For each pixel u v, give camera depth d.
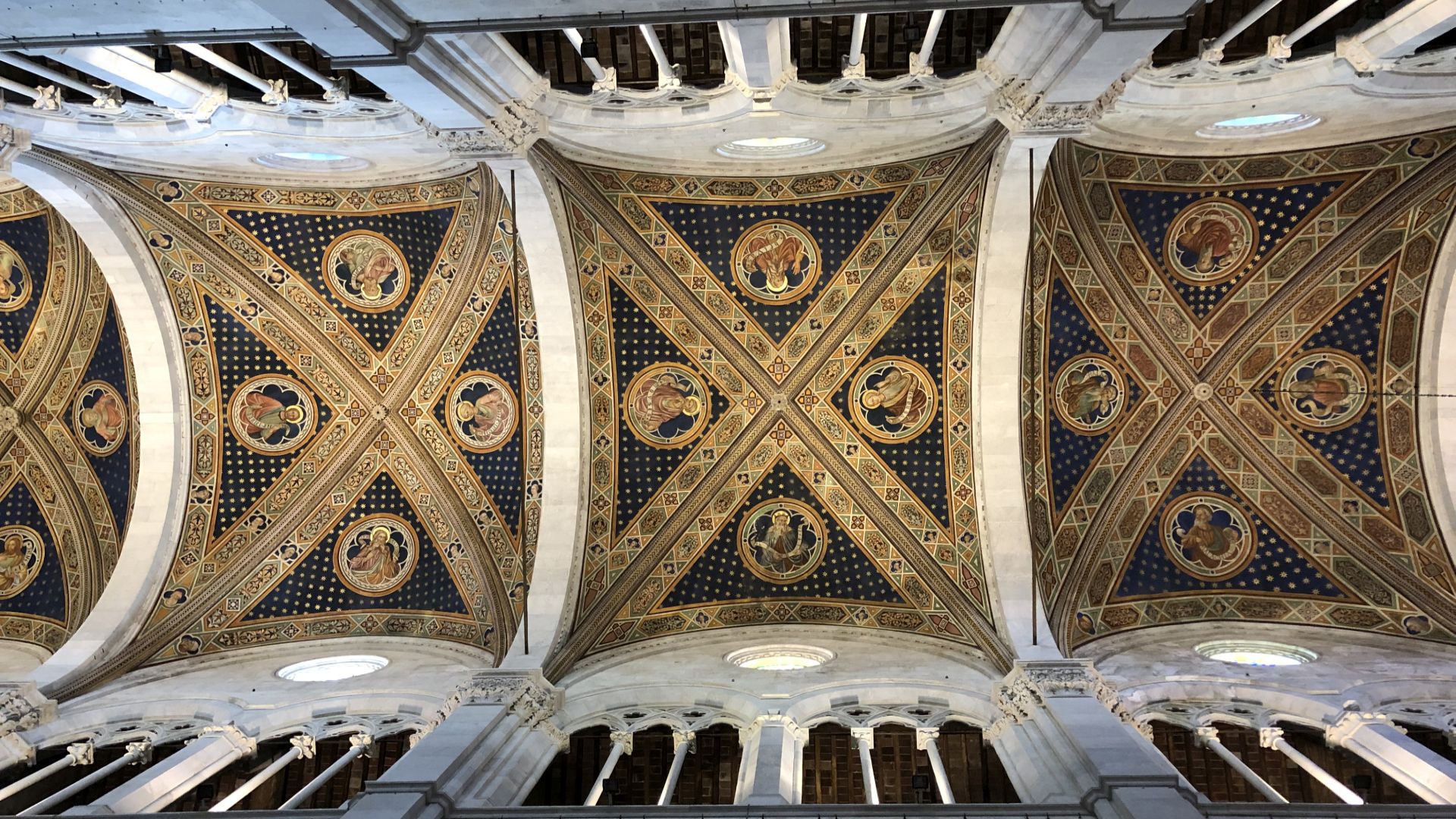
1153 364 16.31
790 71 12.07
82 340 16.48
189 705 13.33
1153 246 15.59
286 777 14.92
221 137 12.75
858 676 13.52
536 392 16.50
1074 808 8.71
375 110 12.39
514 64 11.71
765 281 16.52
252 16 7.15
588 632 15.23
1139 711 12.25
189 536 16.34
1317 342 15.80
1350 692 12.30
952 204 14.99
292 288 16.36
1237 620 15.66
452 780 9.77
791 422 17.08
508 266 15.77
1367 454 15.70
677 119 12.95
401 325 16.73
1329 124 13.27
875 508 16.59
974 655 14.31
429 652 15.91
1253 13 10.70
